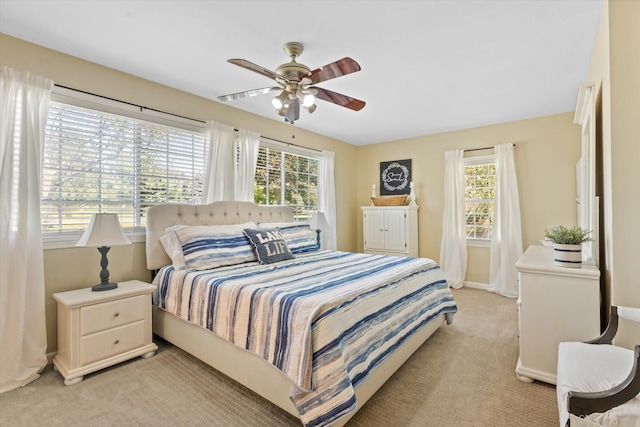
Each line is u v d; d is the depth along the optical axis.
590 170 2.26
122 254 2.80
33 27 2.13
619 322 1.71
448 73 2.82
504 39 2.28
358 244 5.90
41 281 2.23
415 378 2.16
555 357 2.01
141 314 2.43
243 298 1.93
